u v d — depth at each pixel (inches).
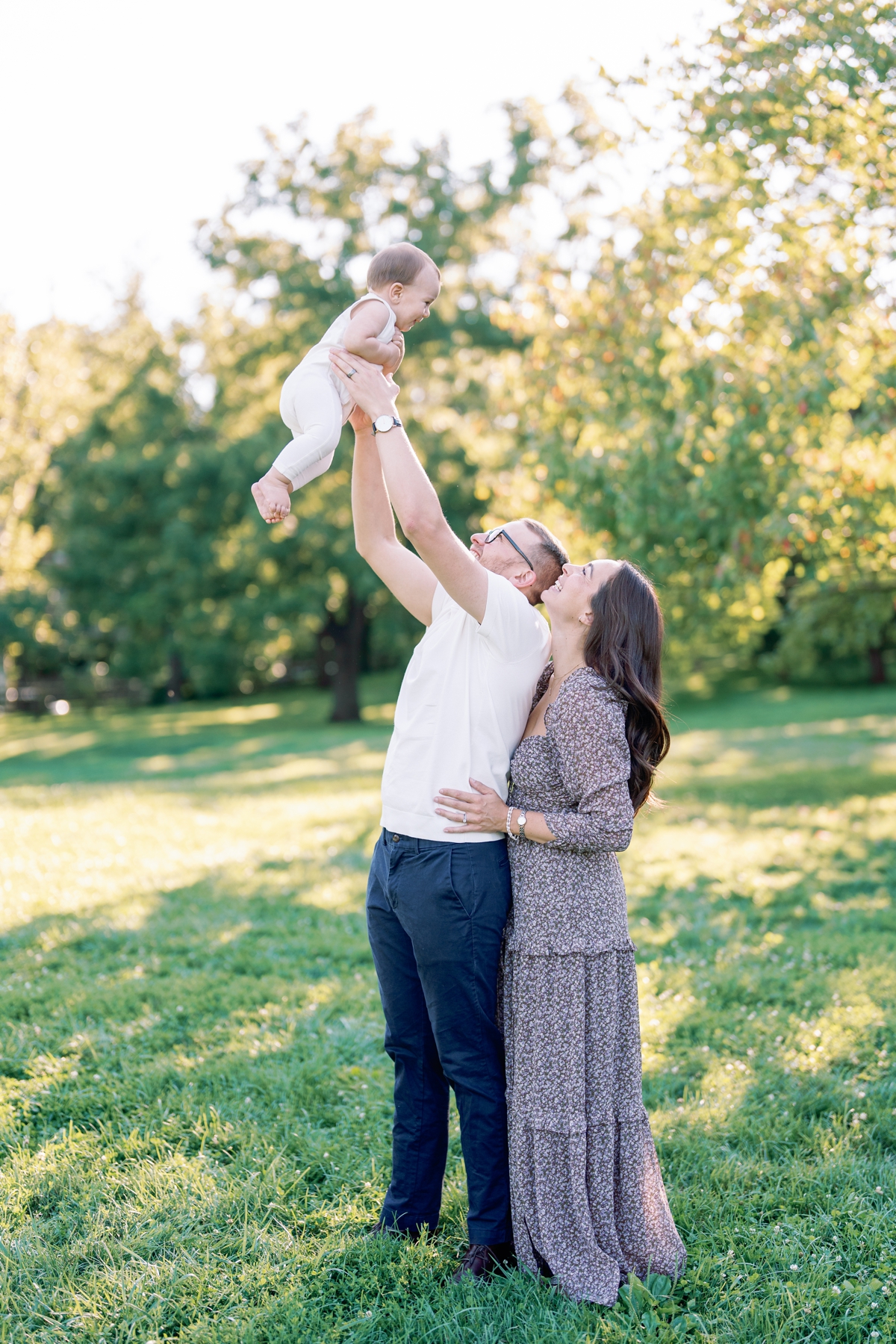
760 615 454.0
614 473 386.6
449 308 967.0
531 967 103.9
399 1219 114.3
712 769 628.4
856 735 805.2
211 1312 103.0
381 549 120.6
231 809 457.7
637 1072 107.2
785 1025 175.9
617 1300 101.3
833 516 384.8
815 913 260.2
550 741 105.7
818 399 323.0
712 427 367.9
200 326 1163.3
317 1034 175.0
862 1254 111.4
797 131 305.4
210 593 1102.4
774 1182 127.0
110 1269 108.0
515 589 107.5
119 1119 144.7
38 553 944.3
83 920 246.1
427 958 105.0
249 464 1031.6
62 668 1695.4
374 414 103.7
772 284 336.5
